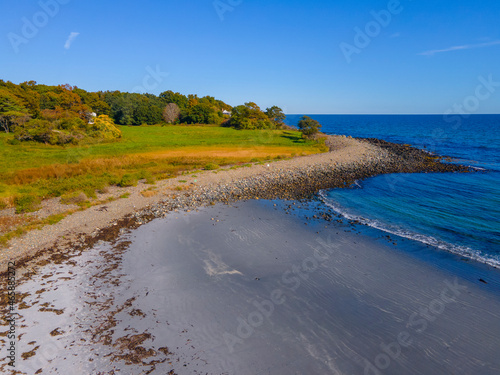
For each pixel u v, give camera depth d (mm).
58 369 8719
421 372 8977
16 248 16250
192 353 9547
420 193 29031
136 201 24859
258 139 70125
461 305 12086
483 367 9156
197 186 29953
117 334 10234
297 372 8922
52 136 52594
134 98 103000
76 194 24766
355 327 10836
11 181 29000
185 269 14648
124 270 14445
